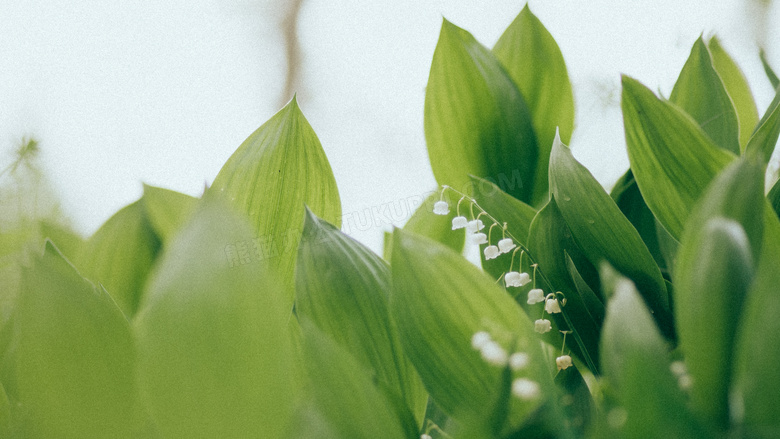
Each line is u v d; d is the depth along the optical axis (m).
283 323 0.48
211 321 0.47
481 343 0.51
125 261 0.63
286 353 0.48
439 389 0.53
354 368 0.49
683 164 0.57
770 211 0.54
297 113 0.62
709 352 0.46
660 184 0.58
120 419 0.50
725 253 0.45
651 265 0.58
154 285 0.47
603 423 0.46
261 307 0.48
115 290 0.62
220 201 0.48
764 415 0.42
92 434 0.50
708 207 0.49
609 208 0.58
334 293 0.56
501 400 0.49
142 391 0.47
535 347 0.50
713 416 0.46
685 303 0.47
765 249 0.54
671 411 0.39
